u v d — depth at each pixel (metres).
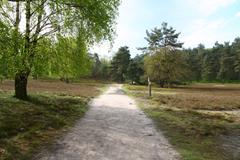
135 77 102.31
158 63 80.38
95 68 136.00
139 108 22.44
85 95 34.91
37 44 16.69
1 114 15.27
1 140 10.56
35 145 10.38
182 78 84.94
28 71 17.22
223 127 15.44
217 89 75.38
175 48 83.12
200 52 165.00
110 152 9.62
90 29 19.16
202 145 11.23
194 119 17.98
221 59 141.50
